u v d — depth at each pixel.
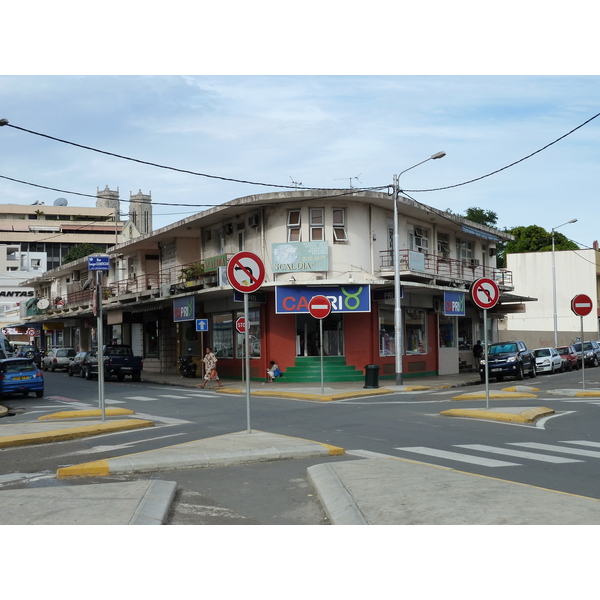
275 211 30.52
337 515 6.85
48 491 7.95
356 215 30.48
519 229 73.25
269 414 17.80
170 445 12.48
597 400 20.67
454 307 34.31
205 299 35.34
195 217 33.75
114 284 46.50
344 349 30.81
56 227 98.25
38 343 69.25
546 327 59.84
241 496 8.16
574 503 6.93
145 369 43.62
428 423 15.27
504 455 10.80
